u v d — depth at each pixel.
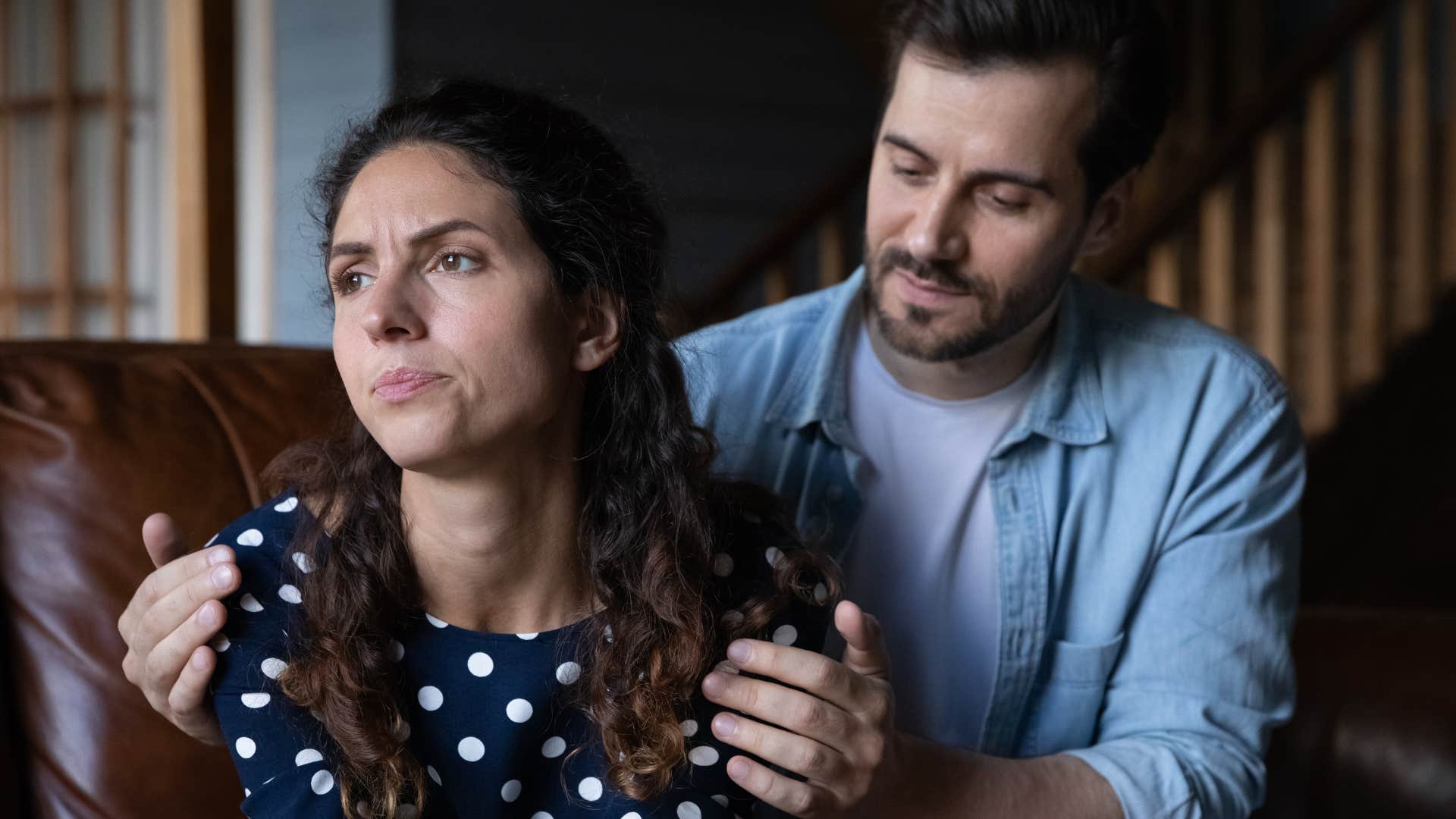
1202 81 4.48
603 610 0.95
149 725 1.17
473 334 0.84
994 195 1.11
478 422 0.85
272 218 3.81
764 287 4.45
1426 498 3.27
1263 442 1.29
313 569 0.93
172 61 2.29
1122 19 1.12
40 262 3.19
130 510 1.21
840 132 4.66
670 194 1.16
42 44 3.16
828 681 0.91
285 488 1.06
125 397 1.26
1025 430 1.25
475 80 1.00
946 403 1.26
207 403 1.30
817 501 1.29
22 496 1.19
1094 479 1.28
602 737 0.93
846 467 1.29
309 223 1.07
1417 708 1.43
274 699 0.89
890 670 1.28
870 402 1.29
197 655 0.88
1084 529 1.28
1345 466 3.20
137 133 3.13
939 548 1.27
